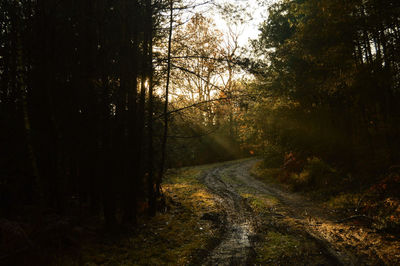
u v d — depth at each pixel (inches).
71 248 240.2
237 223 385.1
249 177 952.3
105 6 306.3
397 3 361.7
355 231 312.0
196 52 361.4
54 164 293.0
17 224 217.5
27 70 306.7
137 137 351.3
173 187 761.6
